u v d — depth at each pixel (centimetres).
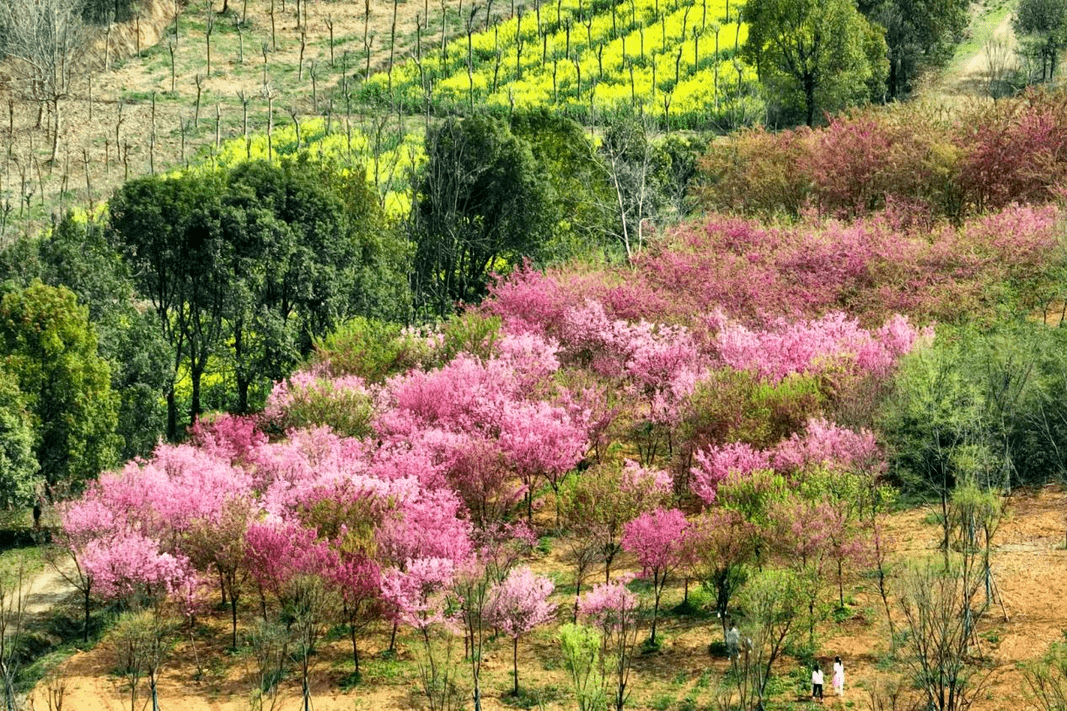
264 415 7706
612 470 5916
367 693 5034
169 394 8762
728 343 7038
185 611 5697
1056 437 6000
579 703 4500
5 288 7606
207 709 5031
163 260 8688
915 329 6894
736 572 5306
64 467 7194
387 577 5216
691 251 8269
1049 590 4991
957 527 5522
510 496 6228
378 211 10175
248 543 5491
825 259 7912
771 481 5456
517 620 5000
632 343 7306
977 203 8969
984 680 4391
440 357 7794
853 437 5766
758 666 4528
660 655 5066
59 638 5841
